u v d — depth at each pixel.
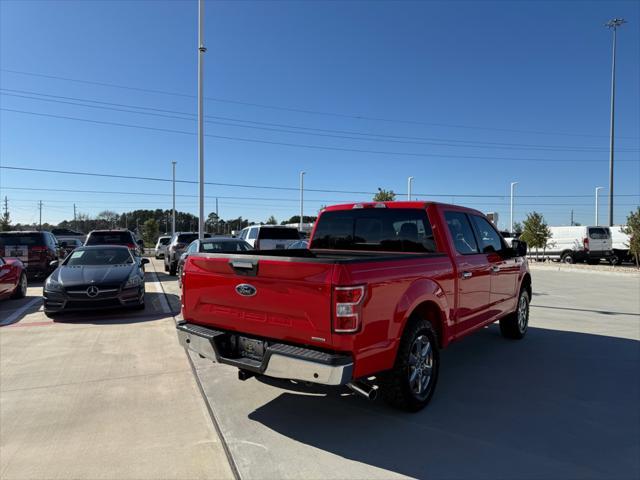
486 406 4.30
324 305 3.30
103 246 10.34
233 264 3.86
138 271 9.10
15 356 5.90
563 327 7.89
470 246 5.35
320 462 3.26
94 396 4.53
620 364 5.66
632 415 4.11
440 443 3.55
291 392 4.63
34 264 14.97
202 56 17.38
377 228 5.26
